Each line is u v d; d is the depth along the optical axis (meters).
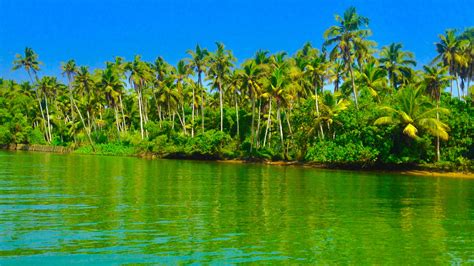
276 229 17.56
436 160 52.22
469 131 51.81
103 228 17.09
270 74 65.88
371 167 55.03
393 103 55.19
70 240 15.23
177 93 80.69
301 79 62.94
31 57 98.06
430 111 49.72
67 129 101.50
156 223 18.23
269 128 73.81
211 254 13.96
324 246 15.11
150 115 101.88
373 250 14.71
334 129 58.91
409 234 17.11
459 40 61.06
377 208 23.14
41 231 16.36
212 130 73.94
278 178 39.97
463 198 27.81
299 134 62.12
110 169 46.56
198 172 45.19
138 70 83.19
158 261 13.18
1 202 22.61
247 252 14.24
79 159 66.38
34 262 12.90
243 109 81.31
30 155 75.88
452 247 15.23
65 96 104.38
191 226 17.80
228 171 47.78
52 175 37.91
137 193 27.08
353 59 61.38
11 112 108.75
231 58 73.25
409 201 26.05
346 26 55.38
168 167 52.31
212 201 24.42
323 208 22.80
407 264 13.29
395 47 68.00
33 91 111.12
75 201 23.33
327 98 58.41
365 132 53.12
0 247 14.27
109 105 93.50
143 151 79.81
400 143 52.69
